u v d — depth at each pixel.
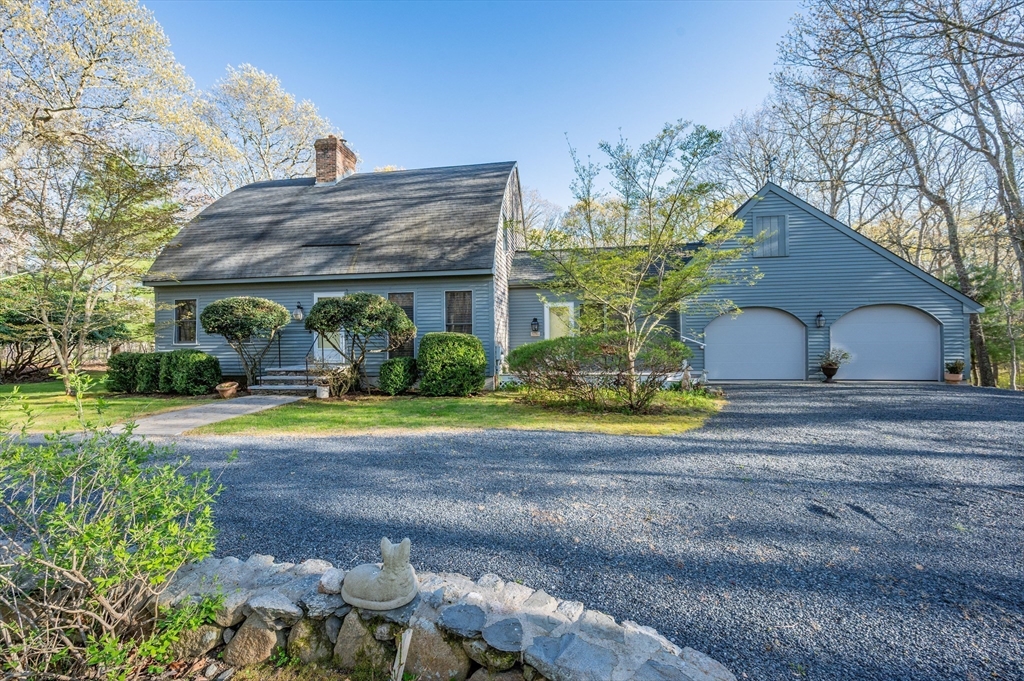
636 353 8.49
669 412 7.98
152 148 14.91
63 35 14.05
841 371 12.45
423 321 11.81
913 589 2.47
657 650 1.86
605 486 4.16
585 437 6.09
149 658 2.19
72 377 2.22
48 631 1.87
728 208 8.78
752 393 10.03
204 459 5.16
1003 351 15.39
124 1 14.63
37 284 10.59
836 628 2.15
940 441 5.65
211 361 11.20
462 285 11.66
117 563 1.98
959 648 2.01
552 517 3.48
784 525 3.29
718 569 2.69
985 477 4.31
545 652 1.82
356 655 2.08
